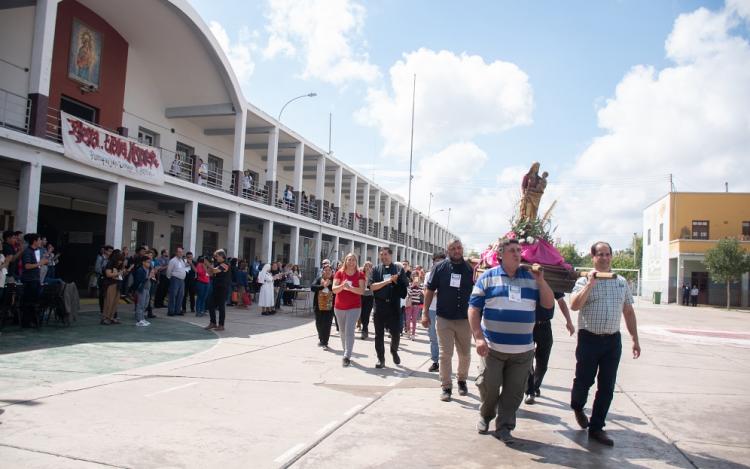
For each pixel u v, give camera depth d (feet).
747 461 15.37
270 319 52.21
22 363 24.90
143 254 41.37
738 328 69.67
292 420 17.85
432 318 28.48
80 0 59.00
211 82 72.79
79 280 64.54
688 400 23.32
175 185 61.72
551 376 28.48
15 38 51.29
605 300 16.96
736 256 123.34
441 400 21.61
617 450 16.02
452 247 22.13
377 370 27.96
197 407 18.90
